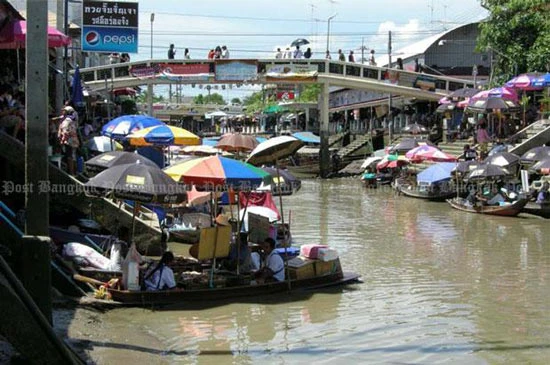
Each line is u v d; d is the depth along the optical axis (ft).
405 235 68.74
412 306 39.70
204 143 105.81
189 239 58.49
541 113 112.47
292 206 96.53
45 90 28.99
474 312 38.58
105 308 36.88
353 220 80.79
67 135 53.26
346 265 52.26
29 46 28.68
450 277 47.96
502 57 118.52
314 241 64.75
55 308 35.01
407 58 164.04
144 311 37.01
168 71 130.21
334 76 138.82
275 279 42.19
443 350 31.76
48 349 22.76
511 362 30.22
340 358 30.53
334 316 37.29
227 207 75.72
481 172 83.87
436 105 156.35
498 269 50.93
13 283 22.98
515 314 38.17
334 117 221.66
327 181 141.08
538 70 111.65
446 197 100.94
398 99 169.07
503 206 82.58
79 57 107.04
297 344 32.48
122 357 29.19
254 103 297.94
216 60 132.36
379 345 32.48
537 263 53.31
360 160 163.63
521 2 113.19
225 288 39.78
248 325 35.32
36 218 29.04
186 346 31.76
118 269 40.96
